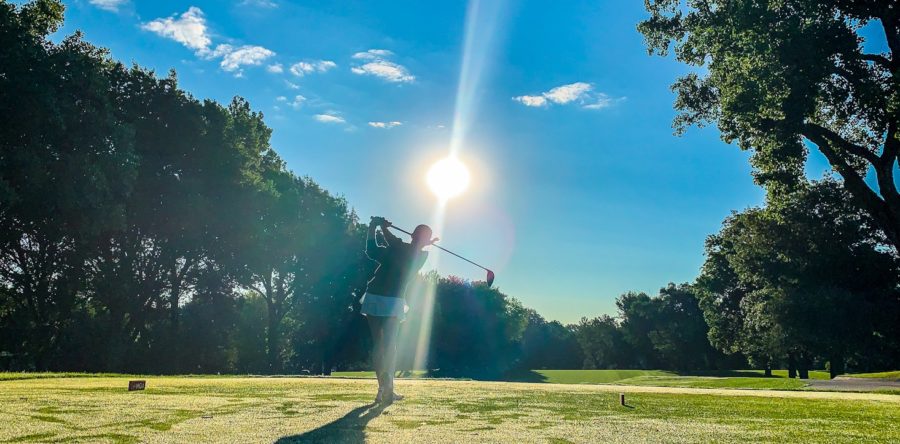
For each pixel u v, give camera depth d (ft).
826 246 130.93
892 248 130.72
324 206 162.20
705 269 189.06
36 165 80.53
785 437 11.18
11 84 78.38
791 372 186.80
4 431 10.22
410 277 17.10
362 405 15.11
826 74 57.52
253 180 122.62
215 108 118.42
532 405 16.19
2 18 80.33
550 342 434.30
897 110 55.26
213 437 10.00
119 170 91.97
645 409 15.93
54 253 109.81
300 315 165.17
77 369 114.62
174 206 108.68
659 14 74.79
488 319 231.50
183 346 126.11
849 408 17.33
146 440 9.60
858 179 65.16
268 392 18.57
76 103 89.35
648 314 341.00
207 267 127.24
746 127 64.34
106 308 126.52
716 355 301.84
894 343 127.34
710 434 11.43
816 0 57.16
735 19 60.49
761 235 139.85
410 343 224.12
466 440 10.28
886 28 58.85
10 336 110.63
